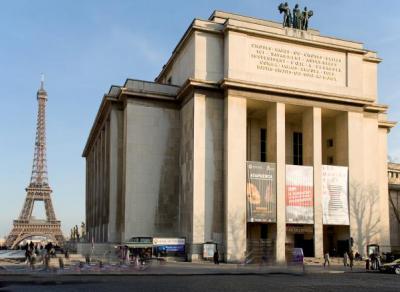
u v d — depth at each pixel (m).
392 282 36.00
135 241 59.31
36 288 29.27
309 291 28.20
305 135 67.25
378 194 68.81
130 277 38.78
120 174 69.56
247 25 65.06
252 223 66.69
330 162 72.31
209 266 52.03
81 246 62.06
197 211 59.72
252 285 31.78
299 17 70.31
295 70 66.25
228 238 58.66
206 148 61.66
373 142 70.62
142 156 66.31
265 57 65.12
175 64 73.69
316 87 66.50
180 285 31.41
